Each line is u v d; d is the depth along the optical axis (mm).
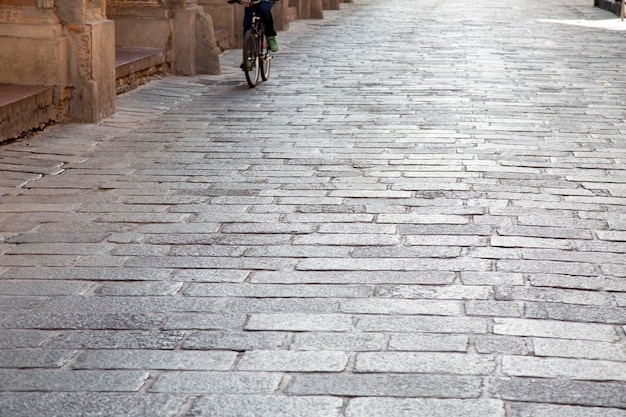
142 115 12336
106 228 7141
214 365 4664
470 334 4992
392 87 14188
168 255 6457
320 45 20297
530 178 8594
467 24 24953
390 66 16578
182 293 5695
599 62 17078
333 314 5309
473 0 35562
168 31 15797
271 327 5129
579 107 12500
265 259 6320
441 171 8891
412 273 5988
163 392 4379
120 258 6395
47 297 5668
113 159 9711
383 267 6109
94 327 5180
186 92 14219
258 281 5883
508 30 23172
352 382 4441
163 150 10133
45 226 7219
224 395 4336
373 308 5391
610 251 6430
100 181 8727
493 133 10742
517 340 4906
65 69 11609
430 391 4332
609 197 7922
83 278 5992
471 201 7773
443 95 13391
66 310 5445
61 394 4379
